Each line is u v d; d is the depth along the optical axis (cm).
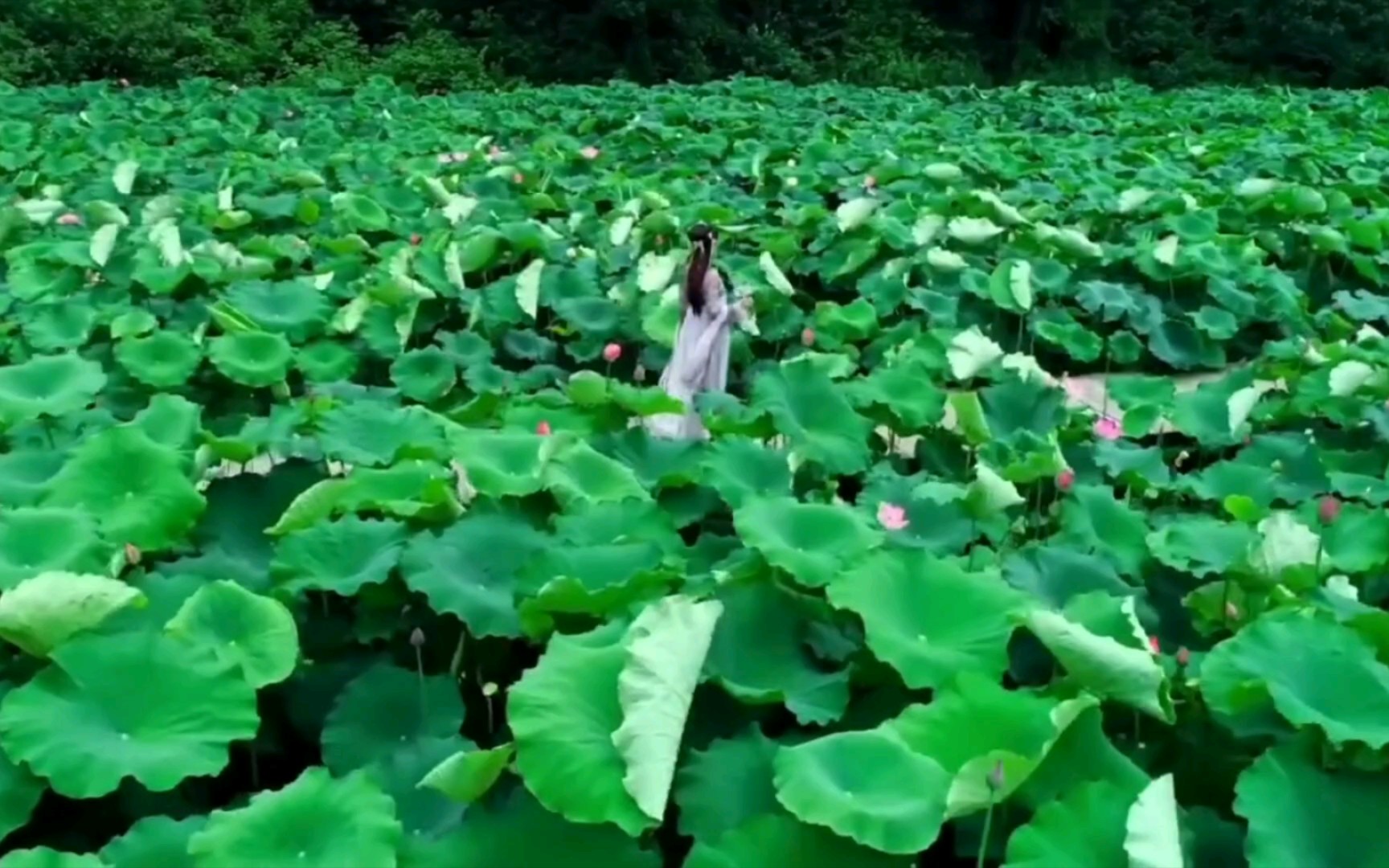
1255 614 391
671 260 884
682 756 322
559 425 539
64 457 469
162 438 494
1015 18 3053
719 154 1438
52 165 1234
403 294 805
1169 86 2933
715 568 403
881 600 345
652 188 1181
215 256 884
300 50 2347
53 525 381
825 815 267
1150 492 563
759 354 888
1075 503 474
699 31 2598
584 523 418
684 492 486
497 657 386
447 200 1130
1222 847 290
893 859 270
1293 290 994
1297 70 2991
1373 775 286
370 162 1293
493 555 394
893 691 344
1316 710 297
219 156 1362
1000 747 294
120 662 315
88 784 287
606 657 303
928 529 453
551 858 274
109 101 1672
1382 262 1104
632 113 1717
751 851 273
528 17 2636
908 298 917
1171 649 411
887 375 624
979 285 953
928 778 279
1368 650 316
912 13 2914
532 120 1708
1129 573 438
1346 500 557
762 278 883
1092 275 1042
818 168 1334
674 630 292
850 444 539
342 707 356
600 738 283
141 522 407
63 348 722
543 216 1157
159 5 2205
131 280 862
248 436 507
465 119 1677
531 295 859
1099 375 949
